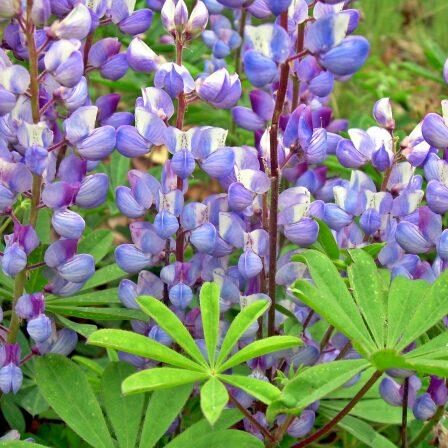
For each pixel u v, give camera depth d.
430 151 0.41
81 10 0.37
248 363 0.40
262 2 0.40
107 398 0.38
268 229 0.40
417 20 0.99
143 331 0.42
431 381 0.40
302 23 0.40
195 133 0.38
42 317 0.38
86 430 0.37
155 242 0.40
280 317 0.42
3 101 0.37
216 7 0.52
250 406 0.41
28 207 0.44
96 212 0.56
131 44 0.40
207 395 0.33
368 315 0.37
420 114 0.67
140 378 0.33
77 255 0.39
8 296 0.42
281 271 0.40
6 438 0.40
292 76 0.41
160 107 0.39
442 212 0.39
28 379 0.46
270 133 0.38
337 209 0.41
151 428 0.37
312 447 0.46
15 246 0.38
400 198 0.41
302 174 0.43
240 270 0.39
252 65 0.36
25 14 0.37
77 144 0.38
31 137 0.37
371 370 0.40
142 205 0.39
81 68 0.37
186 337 0.35
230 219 0.39
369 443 0.40
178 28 0.39
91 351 0.51
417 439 0.42
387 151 0.41
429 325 0.36
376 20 0.93
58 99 0.38
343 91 0.74
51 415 0.46
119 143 0.39
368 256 0.38
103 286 0.54
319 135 0.39
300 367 0.38
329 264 0.37
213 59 0.54
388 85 0.77
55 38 0.37
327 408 0.42
